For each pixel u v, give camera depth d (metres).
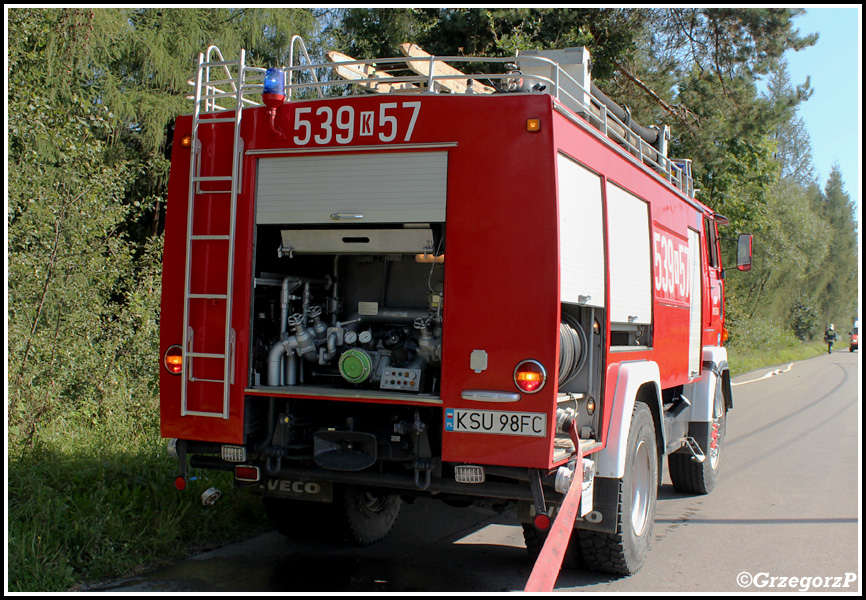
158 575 4.91
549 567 3.93
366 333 4.92
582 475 4.54
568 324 4.97
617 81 19.84
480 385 4.26
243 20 13.95
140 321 8.94
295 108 4.61
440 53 17.20
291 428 4.83
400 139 4.44
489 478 4.45
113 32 11.29
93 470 6.18
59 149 8.30
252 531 6.01
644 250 6.14
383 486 4.66
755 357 33.19
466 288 4.30
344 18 18.19
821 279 69.00
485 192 4.32
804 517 7.11
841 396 18.80
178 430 4.80
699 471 7.91
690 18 20.11
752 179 22.52
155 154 12.66
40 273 7.73
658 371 6.19
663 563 5.68
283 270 5.20
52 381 7.62
